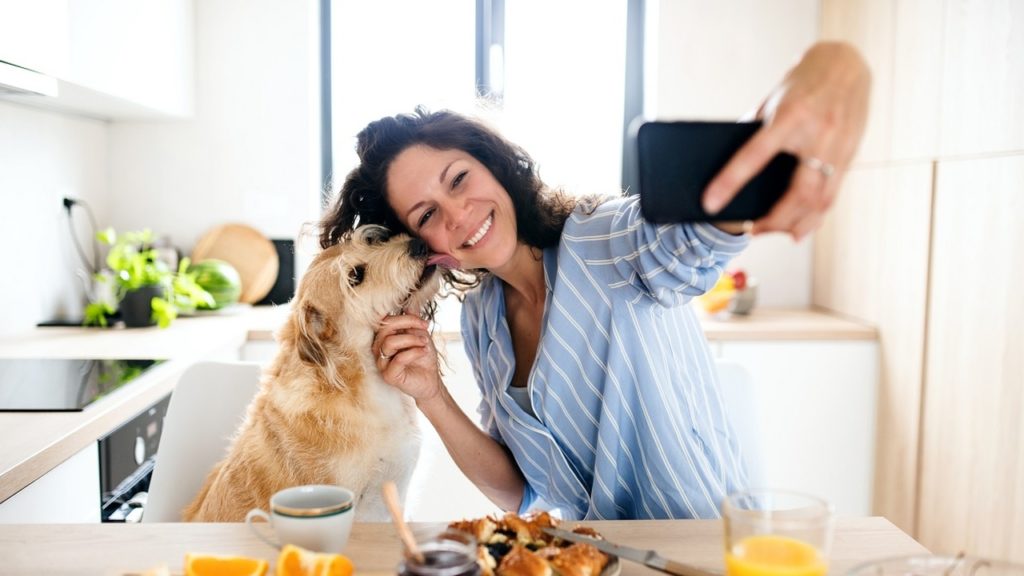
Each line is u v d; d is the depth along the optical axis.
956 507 2.39
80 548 1.04
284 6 3.29
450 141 1.52
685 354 1.49
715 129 0.83
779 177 0.81
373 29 3.47
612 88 3.54
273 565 0.99
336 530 0.93
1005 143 2.15
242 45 3.30
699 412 1.48
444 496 2.66
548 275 1.50
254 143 3.34
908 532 2.68
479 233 1.50
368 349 1.77
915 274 2.62
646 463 1.41
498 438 1.68
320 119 3.49
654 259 1.25
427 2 3.46
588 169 3.56
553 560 0.89
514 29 3.50
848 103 0.78
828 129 0.77
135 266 2.79
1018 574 0.82
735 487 1.52
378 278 1.73
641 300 1.39
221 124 3.33
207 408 1.81
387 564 0.99
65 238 2.92
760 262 3.47
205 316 3.05
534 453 1.50
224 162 3.34
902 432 2.71
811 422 2.90
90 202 3.13
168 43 2.95
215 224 3.36
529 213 1.53
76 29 2.19
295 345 1.76
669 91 3.36
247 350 2.79
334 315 1.76
